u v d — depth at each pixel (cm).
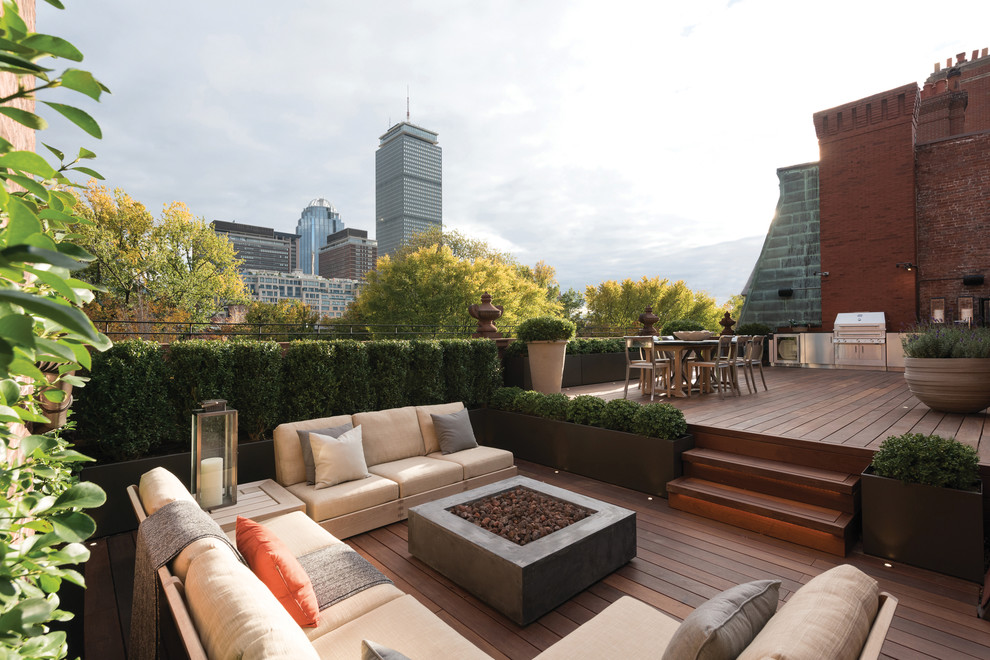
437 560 292
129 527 357
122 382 367
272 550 183
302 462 367
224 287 2180
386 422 425
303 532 267
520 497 336
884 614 116
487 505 323
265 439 441
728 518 365
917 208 1054
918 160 1055
